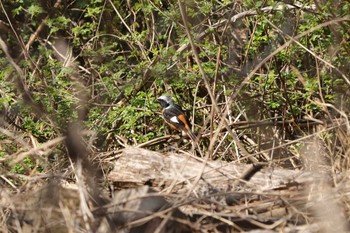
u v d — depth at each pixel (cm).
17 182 1144
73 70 1473
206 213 900
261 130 1377
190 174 1014
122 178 1027
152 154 1048
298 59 1404
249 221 891
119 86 1471
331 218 862
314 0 1222
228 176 999
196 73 1412
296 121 1336
